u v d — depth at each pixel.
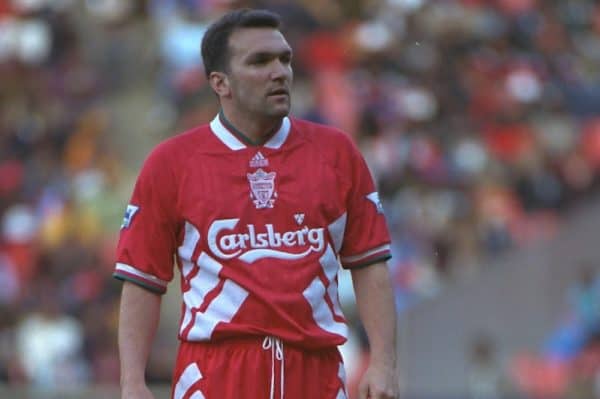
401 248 55.31
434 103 63.78
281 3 66.38
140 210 16.25
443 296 53.94
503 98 65.62
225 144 16.30
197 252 16.08
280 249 15.97
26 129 63.06
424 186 58.22
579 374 50.38
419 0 68.44
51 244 54.97
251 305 15.84
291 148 16.36
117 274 16.20
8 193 58.59
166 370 39.31
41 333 49.81
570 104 66.75
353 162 16.55
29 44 68.38
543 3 73.00
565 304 54.78
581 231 55.97
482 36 69.06
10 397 33.09
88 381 48.69
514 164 61.22
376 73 64.62
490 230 57.66
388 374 16.11
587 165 62.34
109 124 63.62
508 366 51.44
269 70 16.11
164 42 65.88
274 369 15.82
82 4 70.75
